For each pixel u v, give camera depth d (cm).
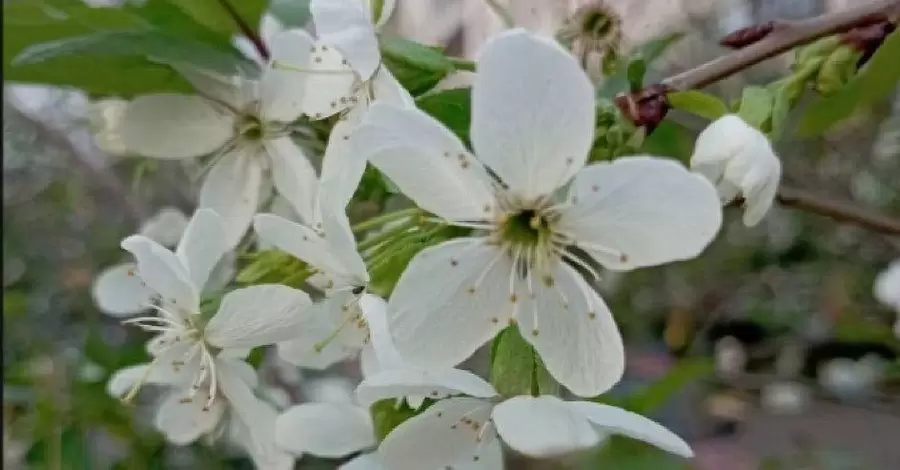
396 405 13
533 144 11
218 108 14
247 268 13
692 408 45
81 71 15
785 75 13
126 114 15
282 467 14
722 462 41
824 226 47
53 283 39
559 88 11
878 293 25
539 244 12
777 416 43
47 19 14
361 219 14
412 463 12
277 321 12
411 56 13
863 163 43
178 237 16
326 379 26
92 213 40
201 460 25
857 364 43
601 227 11
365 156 11
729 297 48
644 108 12
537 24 15
